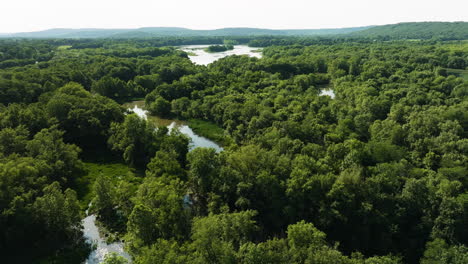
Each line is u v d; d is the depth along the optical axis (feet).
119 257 145.28
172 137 285.02
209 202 213.66
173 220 174.70
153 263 138.10
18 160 213.87
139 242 165.17
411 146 265.75
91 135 317.63
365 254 179.63
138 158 291.38
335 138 275.59
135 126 291.17
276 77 551.59
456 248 153.89
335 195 187.11
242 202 198.29
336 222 187.93
